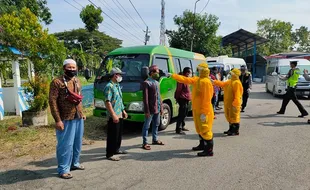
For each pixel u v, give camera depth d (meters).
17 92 10.20
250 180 4.12
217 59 16.67
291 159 5.04
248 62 39.19
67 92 4.23
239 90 6.81
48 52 8.27
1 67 10.02
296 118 9.03
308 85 14.12
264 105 12.35
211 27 26.23
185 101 7.10
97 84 7.30
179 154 5.46
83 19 34.09
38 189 3.91
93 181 4.17
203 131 5.25
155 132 6.16
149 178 4.25
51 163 5.00
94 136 6.98
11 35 7.93
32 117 8.07
